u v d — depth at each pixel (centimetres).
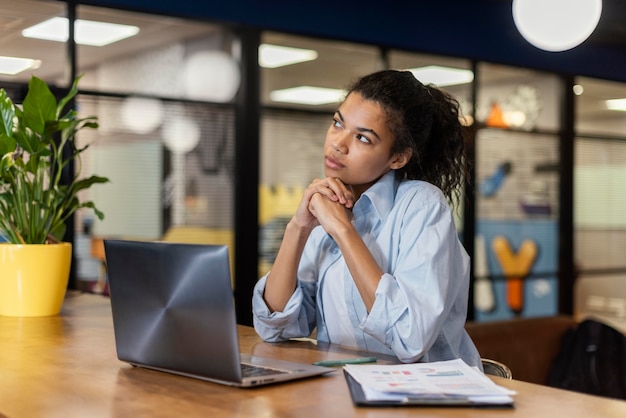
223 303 140
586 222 706
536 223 675
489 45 634
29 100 244
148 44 500
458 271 181
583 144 702
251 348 188
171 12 500
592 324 383
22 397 139
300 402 133
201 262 142
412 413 127
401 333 167
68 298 284
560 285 691
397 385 136
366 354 180
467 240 635
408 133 190
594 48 701
